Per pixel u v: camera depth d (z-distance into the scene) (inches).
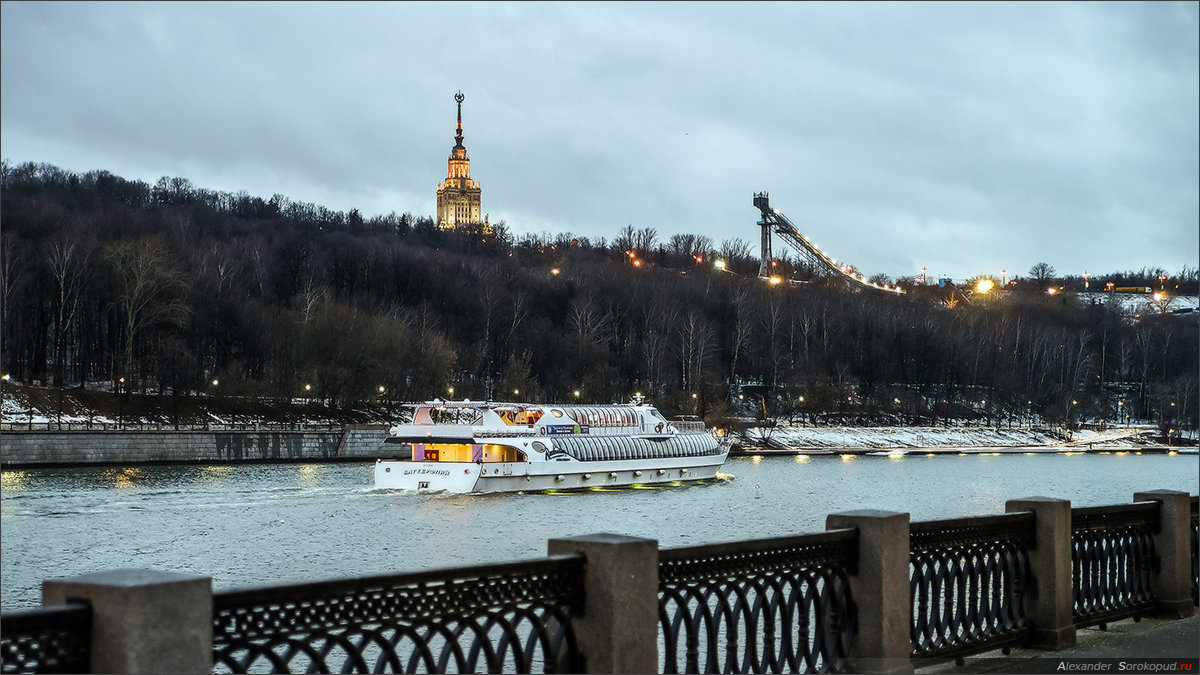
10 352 4857.3
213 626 329.7
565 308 7450.8
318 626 358.6
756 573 496.1
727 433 6294.3
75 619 306.5
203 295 5354.3
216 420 4827.8
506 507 2984.7
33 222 5408.5
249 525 2514.8
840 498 3553.2
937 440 7377.0
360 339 5398.6
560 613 425.1
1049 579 658.8
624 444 3727.9
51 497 2974.9
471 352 6323.8
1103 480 4835.1
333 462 4768.7
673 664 457.4
